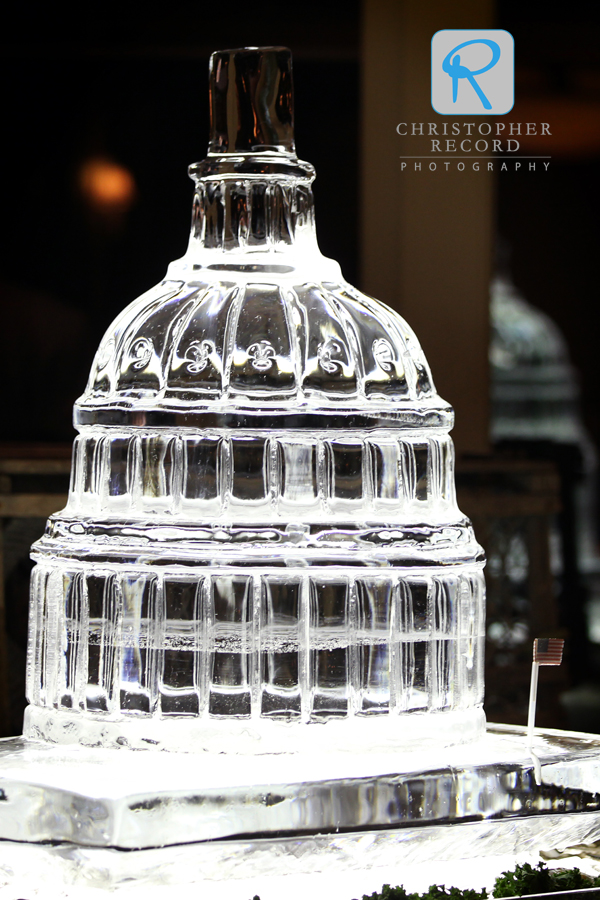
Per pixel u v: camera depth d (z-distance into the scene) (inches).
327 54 459.8
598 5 488.4
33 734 145.7
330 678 137.7
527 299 668.7
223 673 136.6
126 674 138.6
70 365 535.2
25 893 127.6
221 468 139.9
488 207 374.9
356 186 517.3
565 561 400.2
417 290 375.9
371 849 133.1
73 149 527.5
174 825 123.7
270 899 126.6
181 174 530.0
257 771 130.3
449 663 144.6
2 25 460.8
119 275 535.2
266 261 150.6
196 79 524.1
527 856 141.9
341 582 138.3
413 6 368.2
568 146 596.4
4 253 530.6
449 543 144.6
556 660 151.3
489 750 143.3
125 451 143.3
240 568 136.5
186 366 143.5
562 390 661.9
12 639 275.3
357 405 143.3
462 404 376.8
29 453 293.1
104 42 463.2
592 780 142.2
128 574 138.7
